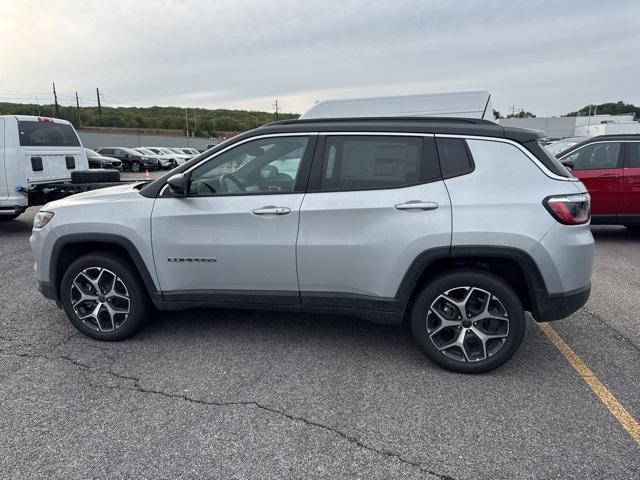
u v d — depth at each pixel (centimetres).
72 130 934
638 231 858
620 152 727
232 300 359
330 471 236
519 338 319
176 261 357
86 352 367
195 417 281
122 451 251
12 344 381
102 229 363
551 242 304
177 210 352
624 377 324
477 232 308
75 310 385
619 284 533
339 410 288
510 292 314
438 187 317
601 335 394
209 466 240
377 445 255
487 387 312
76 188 827
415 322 332
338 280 336
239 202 344
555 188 309
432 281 325
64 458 246
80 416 282
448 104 601
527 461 241
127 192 380
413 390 310
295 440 260
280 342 384
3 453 250
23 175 798
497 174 315
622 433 262
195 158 358
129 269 371
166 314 445
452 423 273
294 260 338
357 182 330
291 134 345
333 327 414
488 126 328
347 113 625
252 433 266
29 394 307
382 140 330
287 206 334
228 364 347
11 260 661
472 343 328
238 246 344
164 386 316
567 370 334
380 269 326
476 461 242
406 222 317
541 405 290
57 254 380
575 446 252
